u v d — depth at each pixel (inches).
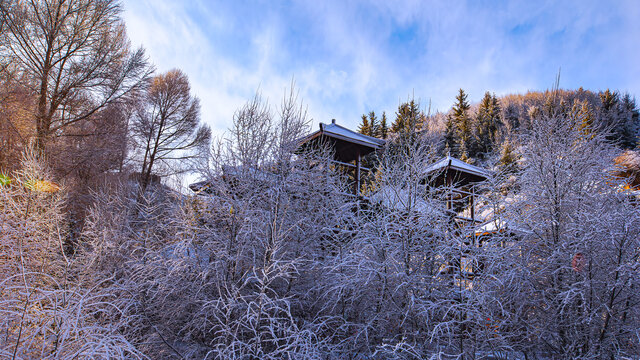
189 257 206.2
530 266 204.8
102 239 225.6
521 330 198.7
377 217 209.6
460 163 349.4
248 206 212.2
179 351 193.3
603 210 188.9
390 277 188.1
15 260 161.0
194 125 666.8
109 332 134.9
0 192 178.9
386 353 175.5
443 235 199.0
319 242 232.2
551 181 211.5
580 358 168.6
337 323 197.2
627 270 165.8
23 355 116.4
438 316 182.2
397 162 218.2
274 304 169.3
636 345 168.1
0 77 329.4
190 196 235.9
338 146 404.5
